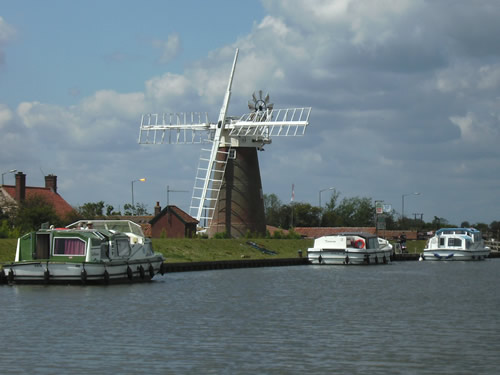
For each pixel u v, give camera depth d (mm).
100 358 28609
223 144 107875
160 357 28875
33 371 26547
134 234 59875
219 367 27344
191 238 97438
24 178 112750
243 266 83688
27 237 54156
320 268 83938
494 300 49281
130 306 43312
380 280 66062
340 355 29500
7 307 42094
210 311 41906
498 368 27531
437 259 105250
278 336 33594
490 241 141375
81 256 53125
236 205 106812
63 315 39344
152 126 114438
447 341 32625
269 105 109750
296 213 193375
